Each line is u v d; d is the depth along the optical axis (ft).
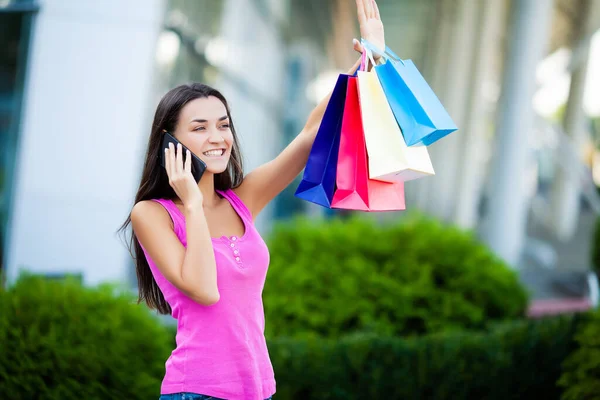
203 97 8.25
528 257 47.50
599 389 13.12
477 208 65.41
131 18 22.76
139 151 22.93
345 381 14.02
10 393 10.98
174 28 27.20
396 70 8.18
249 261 8.17
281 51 67.51
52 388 11.24
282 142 72.49
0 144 23.89
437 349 14.62
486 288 18.08
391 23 77.82
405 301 17.21
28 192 22.66
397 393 14.25
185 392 7.73
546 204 68.95
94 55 22.76
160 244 7.79
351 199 8.48
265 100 56.80
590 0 48.37
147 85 22.90
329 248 18.60
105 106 22.74
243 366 7.82
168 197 8.58
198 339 7.80
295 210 73.51
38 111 22.70
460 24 54.54
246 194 9.21
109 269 22.59
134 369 11.78
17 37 23.40
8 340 11.27
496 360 14.79
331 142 8.63
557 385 14.19
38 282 12.66
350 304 16.92
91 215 22.65
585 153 65.77
